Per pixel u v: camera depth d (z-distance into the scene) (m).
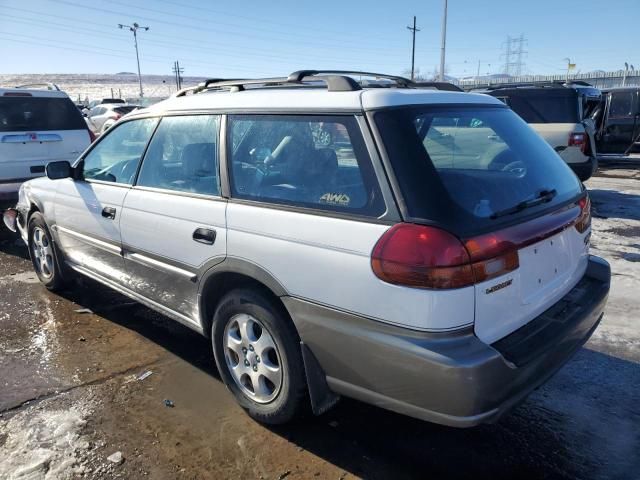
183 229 3.14
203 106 3.23
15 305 4.79
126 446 2.80
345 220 2.36
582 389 3.37
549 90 9.38
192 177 3.20
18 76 142.00
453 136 2.60
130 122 3.86
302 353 2.59
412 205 2.20
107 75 165.38
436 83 3.38
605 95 14.45
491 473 2.61
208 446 2.81
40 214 4.88
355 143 2.41
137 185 3.62
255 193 2.80
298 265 2.51
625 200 9.55
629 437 2.88
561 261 2.76
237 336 3.04
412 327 2.15
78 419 3.04
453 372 2.08
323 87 2.84
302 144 2.63
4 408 3.15
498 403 2.19
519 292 2.40
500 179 2.63
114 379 3.50
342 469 2.64
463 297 2.12
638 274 5.47
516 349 2.30
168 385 3.42
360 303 2.30
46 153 7.17
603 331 4.19
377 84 3.04
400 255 2.15
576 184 3.17
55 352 3.88
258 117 2.87
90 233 4.09
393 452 2.77
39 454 2.73
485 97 3.14
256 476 2.59
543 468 2.65
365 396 2.42
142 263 3.58
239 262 2.79
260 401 2.96
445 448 2.80
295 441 2.85
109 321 4.45
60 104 7.39
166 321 4.45
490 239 2.22
